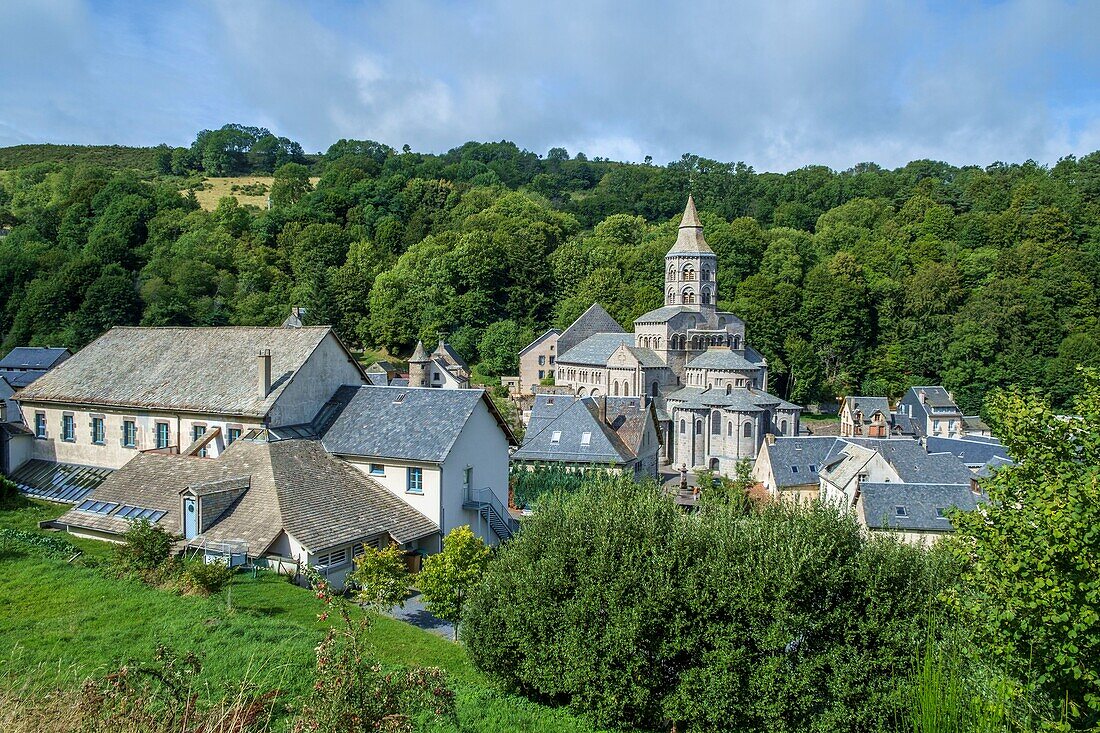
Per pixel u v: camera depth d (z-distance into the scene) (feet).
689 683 73.82
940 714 52.70
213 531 121.49
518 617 81.56
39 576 97.50
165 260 469.98
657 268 508.12
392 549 107.24
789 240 514.68
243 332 166.20
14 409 263.49
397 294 493.36
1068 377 393.50
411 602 118.52
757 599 73.36
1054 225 488.44
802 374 425.69
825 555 74.74
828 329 441.27
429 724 68.64
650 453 245.24
